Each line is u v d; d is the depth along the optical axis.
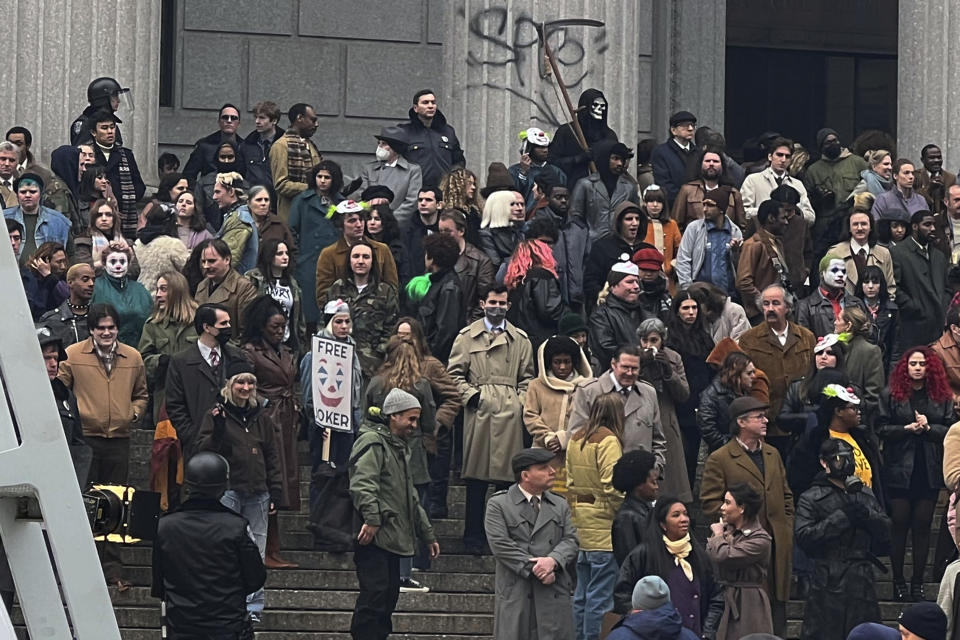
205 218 23.31
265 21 32.28
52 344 16.34
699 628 15.45
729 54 35.22
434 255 19.81
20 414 4.69
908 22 26.97
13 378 4.70
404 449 16.14
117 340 18.67
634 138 25.34
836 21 35.56
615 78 25.22
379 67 32.66
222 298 19.39
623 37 25.27
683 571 15.43
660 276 19.78
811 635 16.77
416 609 17.80
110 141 22.23
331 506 16.41
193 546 13.77
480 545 18.47
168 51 31.92
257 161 24.38
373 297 19.56
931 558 20.12
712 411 18.53
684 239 21.39
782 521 17.39
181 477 17.28
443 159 23.08
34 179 20.55
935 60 26.72
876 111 35.81
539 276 19.75
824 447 16.84
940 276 21.89
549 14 25.08
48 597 4.77
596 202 21.69
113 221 20.27
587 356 19.39
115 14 24.66
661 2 33.66
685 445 19.28
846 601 16.69
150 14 25.11
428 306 19.70
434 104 23.09
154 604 17.28
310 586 17.88
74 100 24.31
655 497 15.95
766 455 17.52
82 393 17.69
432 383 18.22
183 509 13.96
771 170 23.39
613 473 15.95
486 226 21.12
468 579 18.20
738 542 15.97
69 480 4.73
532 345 19.36
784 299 19.27
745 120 35.25
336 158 32.47
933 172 24.56
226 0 32.16
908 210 23.09
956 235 23.45
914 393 18.97
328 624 17.36
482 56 25.00
